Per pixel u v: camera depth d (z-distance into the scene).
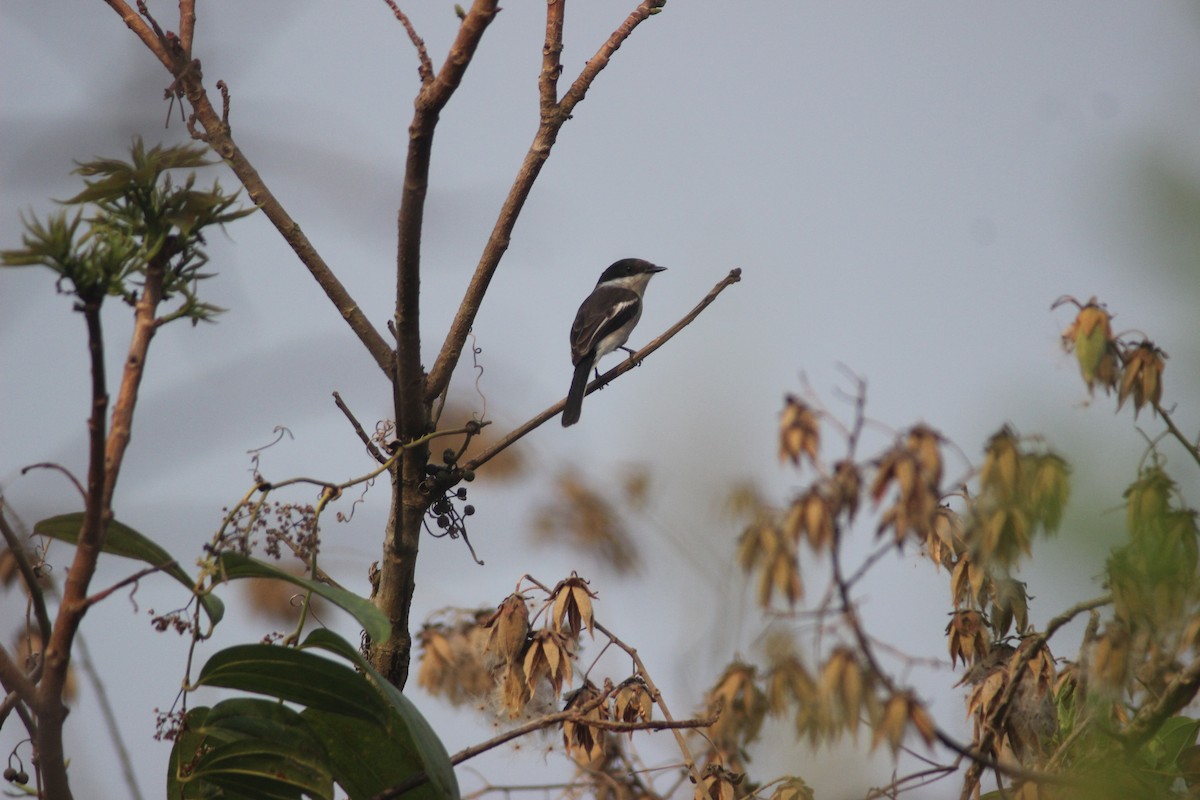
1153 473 5.13
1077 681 6.97
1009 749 7.02
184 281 5.09
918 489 4.94
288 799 5.95
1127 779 6.09
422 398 7.63
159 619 5.46
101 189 4.89
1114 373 6.15
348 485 6.53
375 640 5.44
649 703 7.59
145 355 4.95
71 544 5.81
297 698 5.82
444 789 5.49
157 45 7.82
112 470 4.82
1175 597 5.21
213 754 5.85
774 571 5.10
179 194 5.01
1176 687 6.03
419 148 6.73
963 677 7.33
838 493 5.00
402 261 7.08
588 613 7.59
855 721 5.04
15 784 6.00
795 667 6.45
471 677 8.33
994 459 5.24
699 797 7.32
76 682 6.64
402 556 7.79
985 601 7.48
